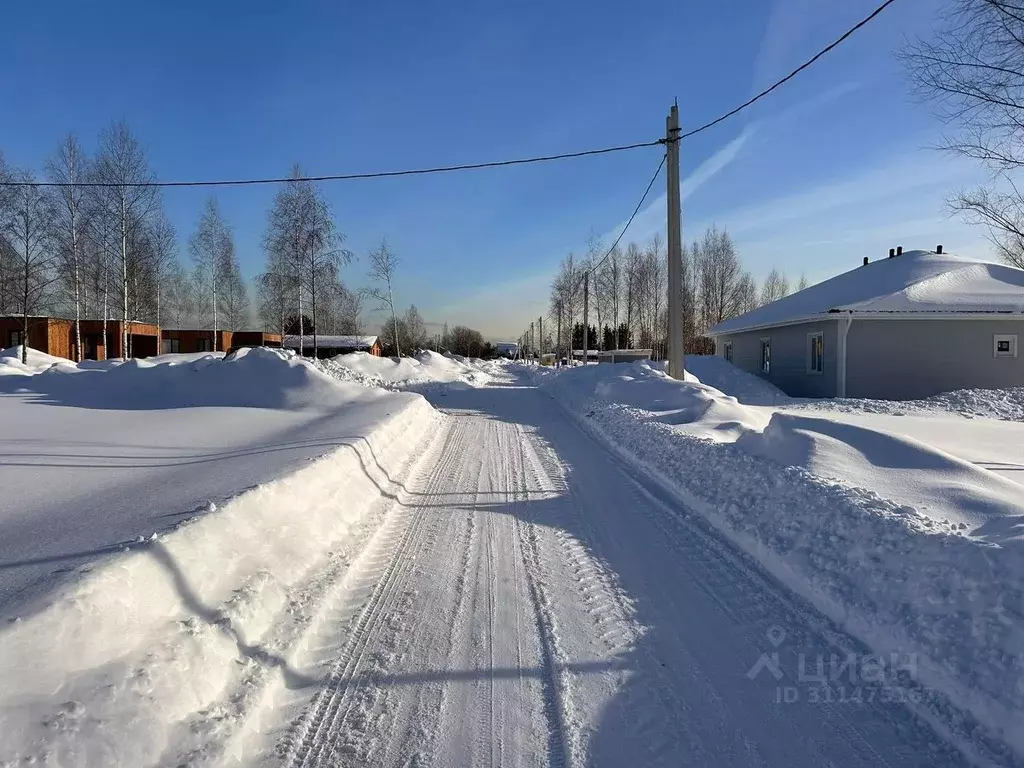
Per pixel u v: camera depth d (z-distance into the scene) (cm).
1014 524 383
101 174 2967
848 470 577
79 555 362
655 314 5344
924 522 424
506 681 341
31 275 2741
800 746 284
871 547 418
